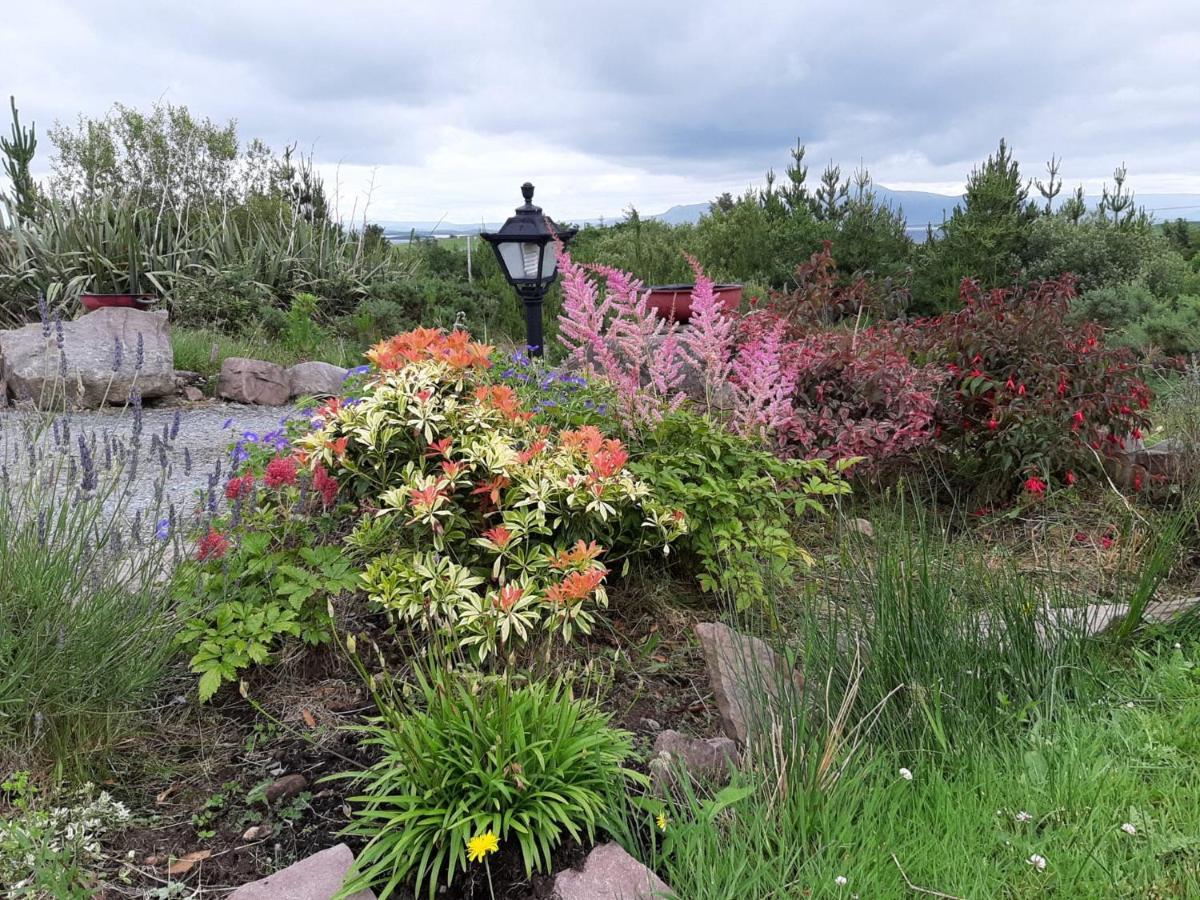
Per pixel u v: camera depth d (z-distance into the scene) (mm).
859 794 2482
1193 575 4434
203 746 2877
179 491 5402
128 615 2896
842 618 3357
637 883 2225
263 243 13898
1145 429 5906
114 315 9094
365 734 2910
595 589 3146
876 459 5215
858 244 16531
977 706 3010
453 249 15969
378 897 2266
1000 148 16500
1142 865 2295
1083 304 12812
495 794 2398
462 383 3951
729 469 4297
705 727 3123
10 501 3078
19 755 2605
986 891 2188
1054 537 4980
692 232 17922
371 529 3293
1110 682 3262
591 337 4445
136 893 2279
